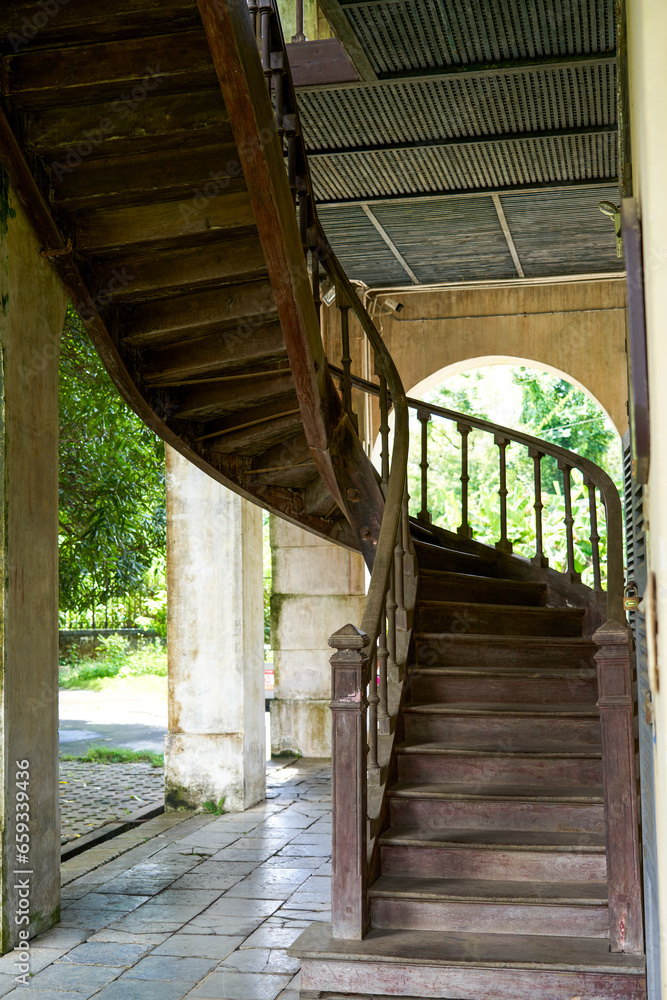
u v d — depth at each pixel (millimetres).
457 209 7000
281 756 9039
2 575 4008
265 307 4297
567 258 8148
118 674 16438
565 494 6414
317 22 6836
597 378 8680
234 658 6816
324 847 5699
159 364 4719
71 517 7566
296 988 3525
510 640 5160
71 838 5973
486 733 4613
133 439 7188
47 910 4242
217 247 4168
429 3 4504
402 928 3719
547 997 3320
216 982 3584
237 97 3275
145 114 3650
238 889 4840
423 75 5141
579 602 6203
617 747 3514
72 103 3668
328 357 9016
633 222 1907
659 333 1736
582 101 5453
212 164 3807
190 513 6930
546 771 4348
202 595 6898
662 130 1726
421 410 6938
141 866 5301
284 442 5691
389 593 5098
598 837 3982
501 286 8852
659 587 1787
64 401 6871
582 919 3625
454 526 15602
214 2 2984
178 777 6812
